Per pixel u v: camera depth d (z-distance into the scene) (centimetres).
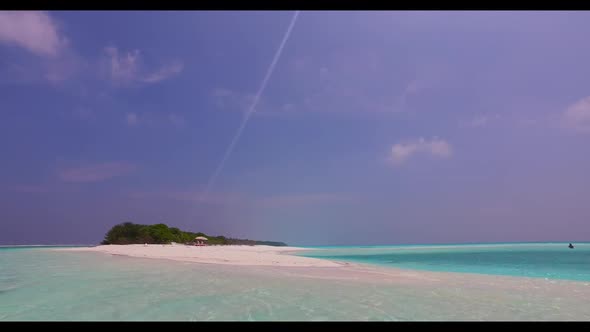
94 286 1262
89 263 2277
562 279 1719
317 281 1448
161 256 2994
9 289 1198
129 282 1362
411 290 1256
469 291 1261
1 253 3975
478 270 2298
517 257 4456
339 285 1345
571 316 902
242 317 845
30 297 1056
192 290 1186
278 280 1456
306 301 1028
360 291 1215
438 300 1078
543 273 2100
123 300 1016
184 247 5425
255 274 1664
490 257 4450
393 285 1380
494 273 2067
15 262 2430
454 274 1948
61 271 1777
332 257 4447
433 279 1638
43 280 1422
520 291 1283
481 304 1030
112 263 2261
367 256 4925
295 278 1536
